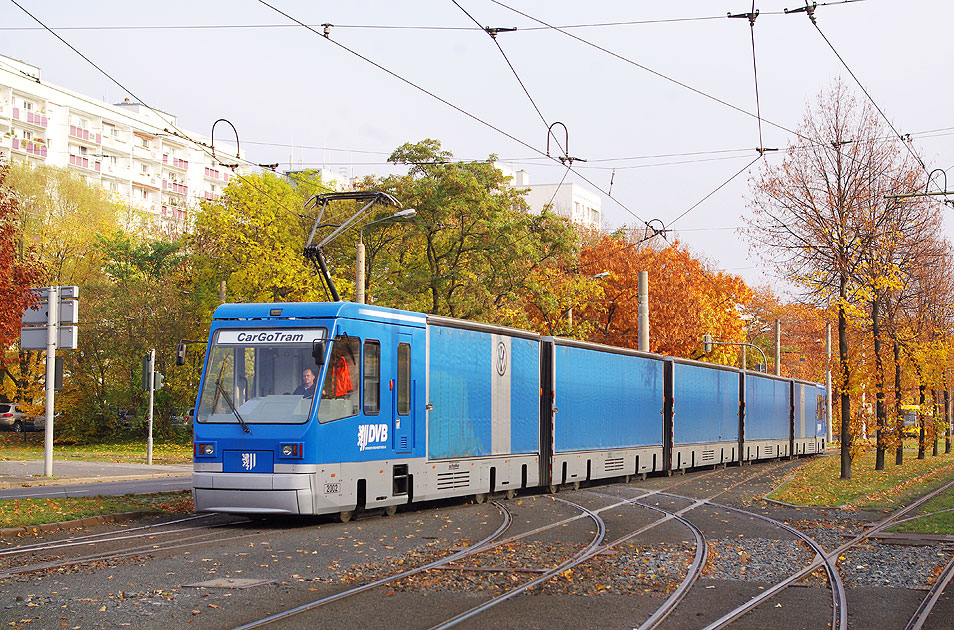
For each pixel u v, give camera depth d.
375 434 17.22
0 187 21.14
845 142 30.66
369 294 42.00
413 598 9.87
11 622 8.55
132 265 52.84
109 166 97.12
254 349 16.53
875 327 31.00
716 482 29.42
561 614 9.23
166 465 35.34
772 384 44.97
